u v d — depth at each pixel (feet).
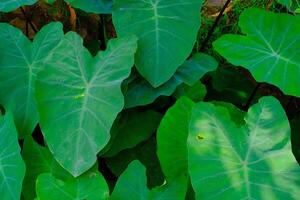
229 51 5.29
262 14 5.46
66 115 4.90
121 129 5.51
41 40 5.53
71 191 4.70
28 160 5.17
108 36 7.16
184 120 4.95
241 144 4.37
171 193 4.49
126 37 5.13
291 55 5.19
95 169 4.81
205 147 4.37
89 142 4.78
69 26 7.30
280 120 4.41
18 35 5.63
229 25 7.30
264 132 4.39
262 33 5.37
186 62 5.62
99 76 4.98
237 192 4.19
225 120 4.47
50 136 4.85
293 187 4.15
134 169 4.61
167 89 5.30
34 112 5.32
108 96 4.87
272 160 4.28
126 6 5.50
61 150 4.79
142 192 4.51
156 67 5.25
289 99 6.59
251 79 6.68
